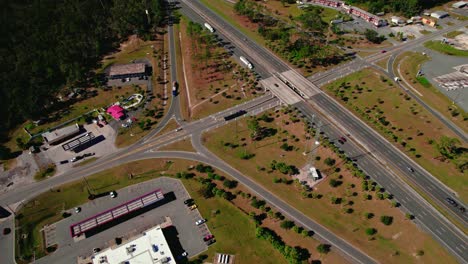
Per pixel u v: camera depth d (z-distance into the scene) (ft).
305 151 625.82
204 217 537.24
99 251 499.92
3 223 542.57
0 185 597.93
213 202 557.33
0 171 621.31
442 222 517.14
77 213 549.95
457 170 586.45
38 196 578.25
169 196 568.41
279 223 523.29
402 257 478.59
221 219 533.55
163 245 483.51
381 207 535.60
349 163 595.06
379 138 647.15
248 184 580.30
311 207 541.75
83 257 495.41
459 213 528.22
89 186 589.73
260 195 563.07
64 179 602.85
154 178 597.93
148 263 463.83
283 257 485.15
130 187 584.81
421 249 486.38
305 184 572.92
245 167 607.37
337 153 613.52
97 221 515.50
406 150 622.54
